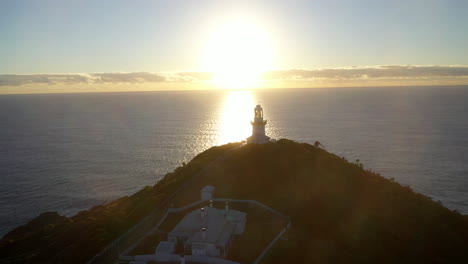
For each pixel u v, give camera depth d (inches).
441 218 2299.5
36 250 2058.3
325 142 7475.4
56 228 2465.6
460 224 2276.1
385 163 5713.6
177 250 1669.5
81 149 7288.4
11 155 6796.3
